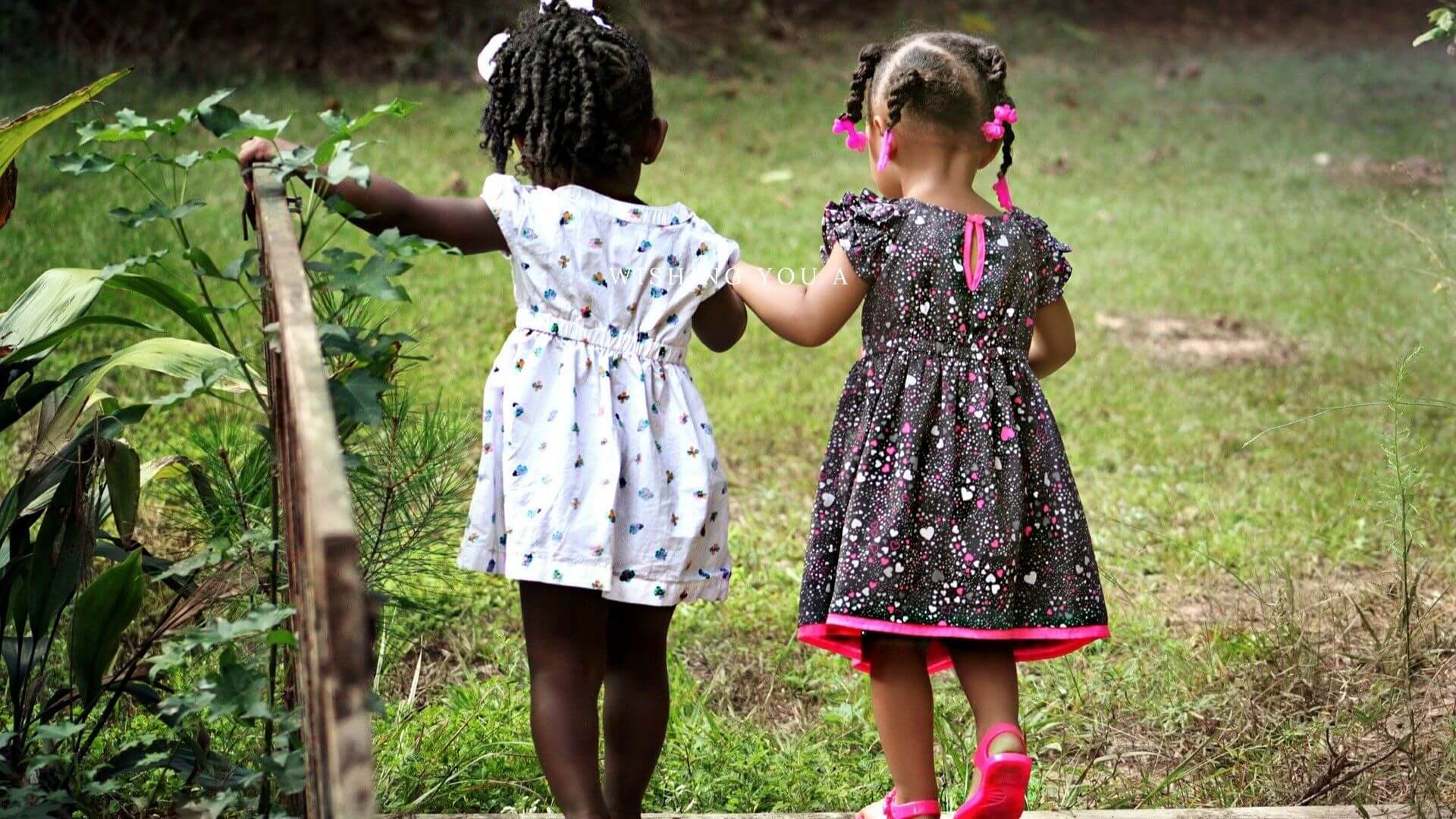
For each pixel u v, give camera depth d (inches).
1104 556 215.3
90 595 108.9
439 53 542.3
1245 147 541.0
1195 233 428.5
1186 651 175.9
